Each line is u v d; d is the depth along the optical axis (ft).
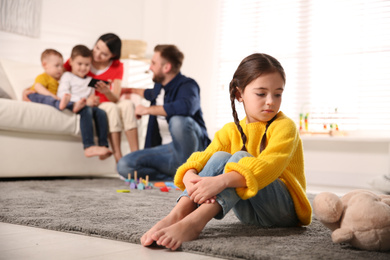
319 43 13.53
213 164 3.58
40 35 12.41
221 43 15.06
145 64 12.78
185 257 2.97
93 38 14.02
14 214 4.46
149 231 3.30
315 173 12.91
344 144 12.62
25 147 8.73
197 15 15.25
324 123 13.14
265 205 3.76
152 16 15.71
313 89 13.56
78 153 9.62
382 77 12.64
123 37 15.02
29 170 8.80
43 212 4.63
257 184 3.35
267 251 2.97
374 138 11.28
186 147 9.30
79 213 4.60
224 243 3.19
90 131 9.39
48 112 8.89
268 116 3.81
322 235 3.67
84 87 10.43
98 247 3.23
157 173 9.52
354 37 13.04
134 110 10.34
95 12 14.05
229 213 4.90
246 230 3.78
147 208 5.12
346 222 3.13
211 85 14.93
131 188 7.62
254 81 3.76
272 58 3.85
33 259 2.84
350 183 12.38
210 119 14.93
